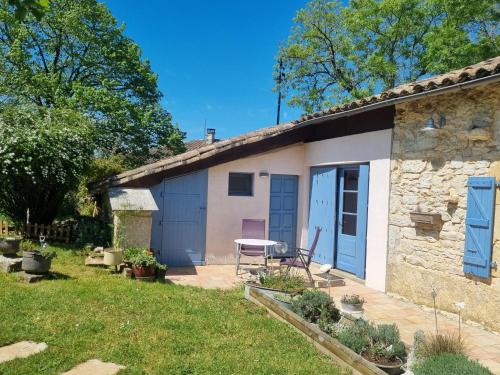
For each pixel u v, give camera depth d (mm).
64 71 16531
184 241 9062
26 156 7961
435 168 6199
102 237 8492
